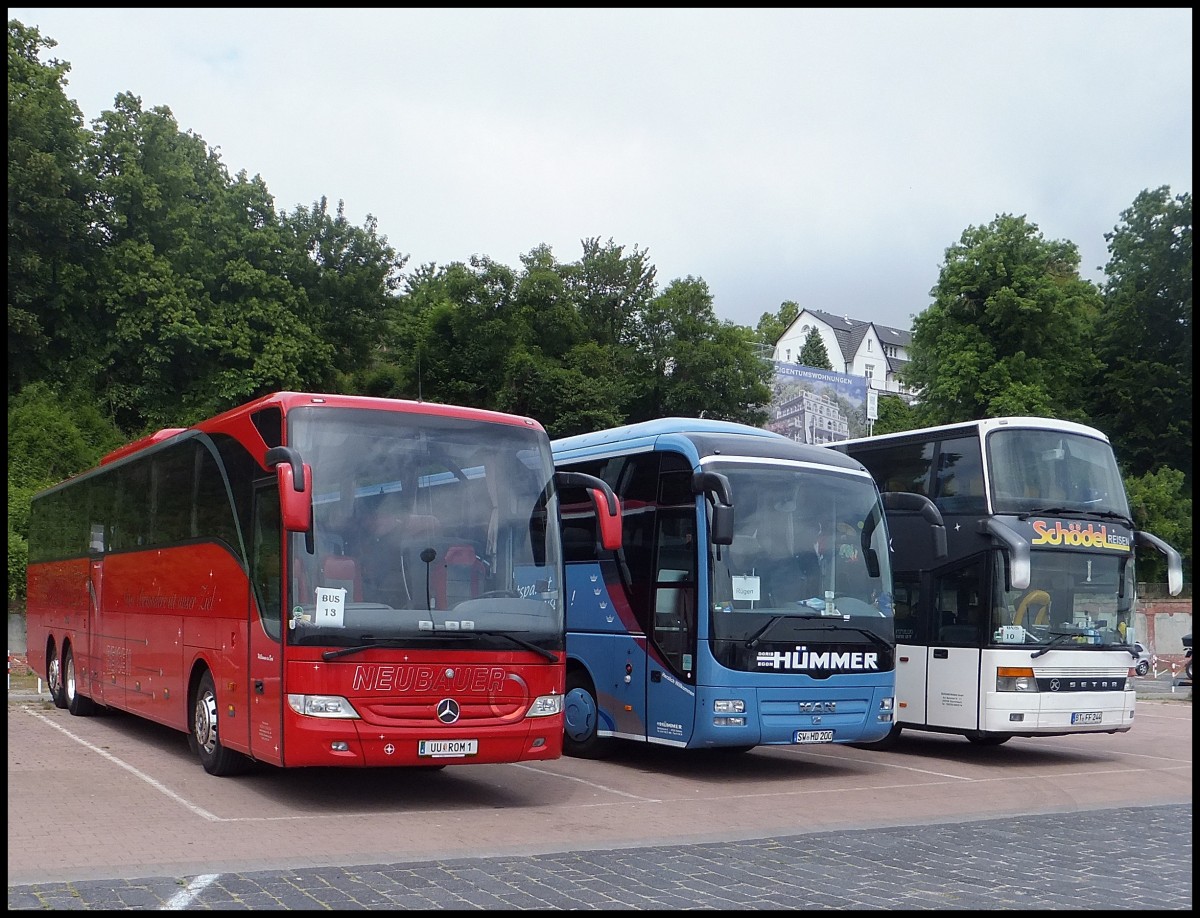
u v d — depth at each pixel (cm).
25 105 4544
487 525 1067
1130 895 737
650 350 5369
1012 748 1750
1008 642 1477
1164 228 5225
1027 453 1538
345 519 1009
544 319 5478
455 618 1023
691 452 1316
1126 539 1580
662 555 1336
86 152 5031
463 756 1010
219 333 4912
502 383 5362
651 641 1331
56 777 1195
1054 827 1007
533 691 1053
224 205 5141
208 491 1220
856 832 963
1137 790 1294
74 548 1864
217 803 1046
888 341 13375
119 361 4966
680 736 1272
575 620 1474
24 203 4494
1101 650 1531
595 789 1212
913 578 1590
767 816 1057
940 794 1231
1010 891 741
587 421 5050
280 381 5003
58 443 4350
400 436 1053
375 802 1076
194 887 711
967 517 1527
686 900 700
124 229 5000
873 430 6481
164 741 1519
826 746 1719
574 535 1498
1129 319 5259
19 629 3188
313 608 980
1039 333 4919
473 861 807
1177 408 5094
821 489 1352
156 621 1384
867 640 1333
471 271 5553
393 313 5741
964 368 4875
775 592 1290
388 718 987
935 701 1540
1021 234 4981
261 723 1028
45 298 4772
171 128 5397
